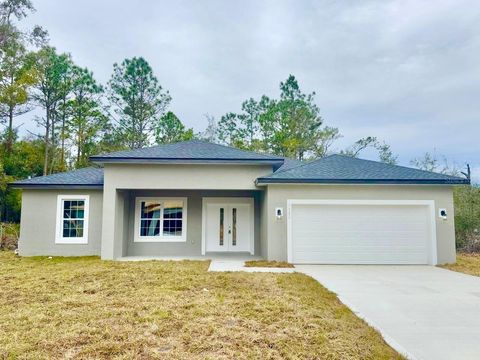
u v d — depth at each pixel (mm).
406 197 13719
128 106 33656
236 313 6801
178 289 8820
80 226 15742
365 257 13539
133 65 33469
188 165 14547
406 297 8359
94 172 17344
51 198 15672
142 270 11484
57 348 5121
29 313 6723
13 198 26484
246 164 14508
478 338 5691
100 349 5082
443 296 8484
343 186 13742
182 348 5176
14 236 20469
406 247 13555
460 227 18906
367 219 13680
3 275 10633
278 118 37625
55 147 32656
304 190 13734
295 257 13539
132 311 6875
